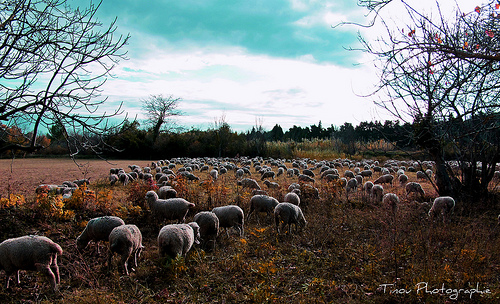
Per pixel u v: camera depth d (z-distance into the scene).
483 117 4.21
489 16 4.13
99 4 5.50
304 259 6.96
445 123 4.29
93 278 5.79
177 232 6.53
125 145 54.75
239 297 5.31
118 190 16.50
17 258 5.11
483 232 7.57
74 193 9.99
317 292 5.36
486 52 3.83
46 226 8.20
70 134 5.48
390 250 6.39
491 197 13.09
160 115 63.16
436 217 9.84
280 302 4.96
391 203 10.79
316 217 10.60
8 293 5.28
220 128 58.28
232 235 9.06
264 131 58.00
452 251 6.80
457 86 4.14
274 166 35.94
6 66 5.05
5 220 8.00
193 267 6.45
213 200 12.01
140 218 9.77
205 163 39.97
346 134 57.84
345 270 6.31
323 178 22.44
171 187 12.40
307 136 88.12
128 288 5.64
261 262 6.57
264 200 10.41
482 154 13.03
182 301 5.24
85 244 6.97
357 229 9.12
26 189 16.33
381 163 40.44
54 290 5.34
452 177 13.25
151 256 7.07
